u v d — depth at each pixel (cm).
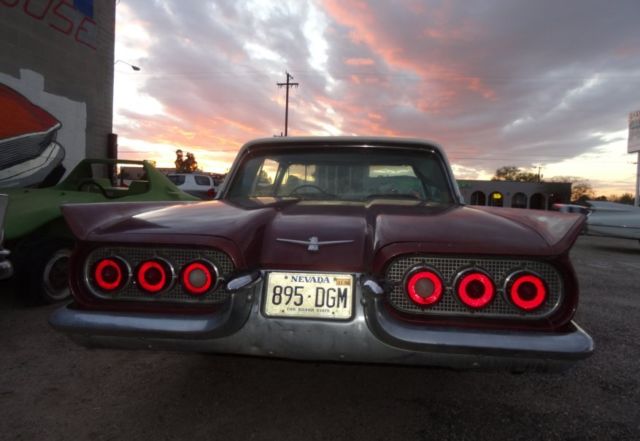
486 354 163
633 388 264
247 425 214
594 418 229
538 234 177
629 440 209
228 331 173
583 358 160
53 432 206
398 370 280
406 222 192
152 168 542
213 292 182
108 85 1021
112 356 296
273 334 173
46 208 397
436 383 264
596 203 946
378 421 221
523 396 252
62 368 276
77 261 186
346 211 219
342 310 172
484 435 211
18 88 779
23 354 296
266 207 224
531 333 164
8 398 238
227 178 295
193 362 287
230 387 254
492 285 168
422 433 211
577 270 696
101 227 191
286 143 296
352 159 291
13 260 380
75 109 918
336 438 205
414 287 172
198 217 203
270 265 178
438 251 170
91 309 182
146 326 174
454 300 173
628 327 384
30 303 389
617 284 580
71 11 898
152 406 231
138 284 181
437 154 286
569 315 167
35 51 814
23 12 786
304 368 280
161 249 184
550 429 218
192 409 228
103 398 239
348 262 175
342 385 259
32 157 807
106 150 1018
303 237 184
